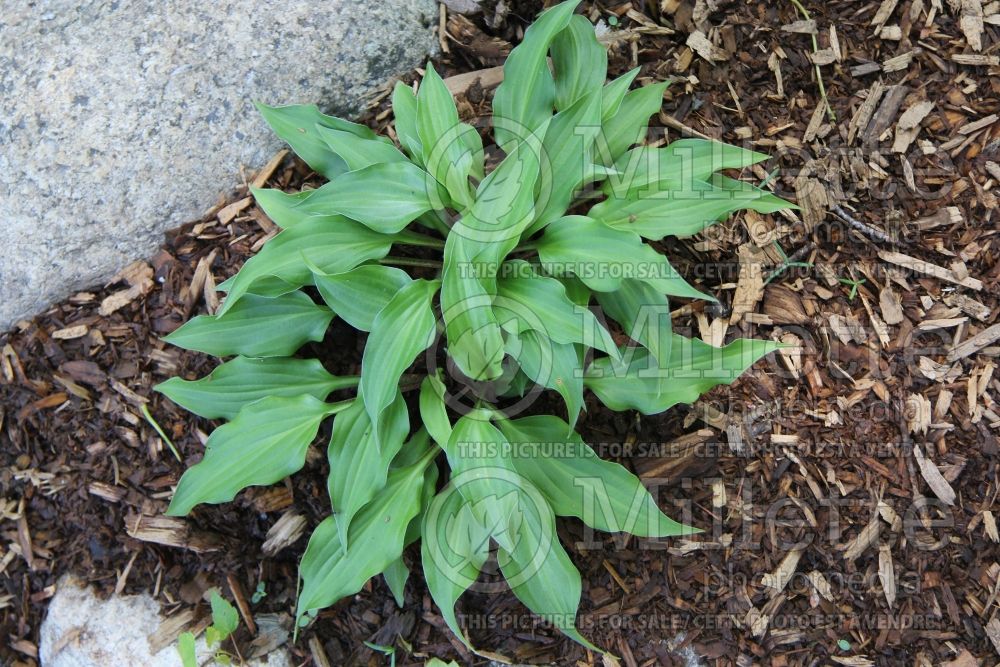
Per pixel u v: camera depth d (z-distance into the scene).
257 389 0.91
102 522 0.95
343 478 0.87
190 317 0.97
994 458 0.95
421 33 1.00
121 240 0.97
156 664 0.92
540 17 0.91
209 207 0.98
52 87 0.95
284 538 0.94
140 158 0.96
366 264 0.91
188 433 0.95
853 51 1.01
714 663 0.93
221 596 0.92
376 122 1.00
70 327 0.98
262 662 0.93
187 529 0.94
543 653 0.94
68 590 0.94
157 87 0.95
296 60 0.97
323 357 0.96
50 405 0.96
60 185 0.95
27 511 0.96
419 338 0.85
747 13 1.01
